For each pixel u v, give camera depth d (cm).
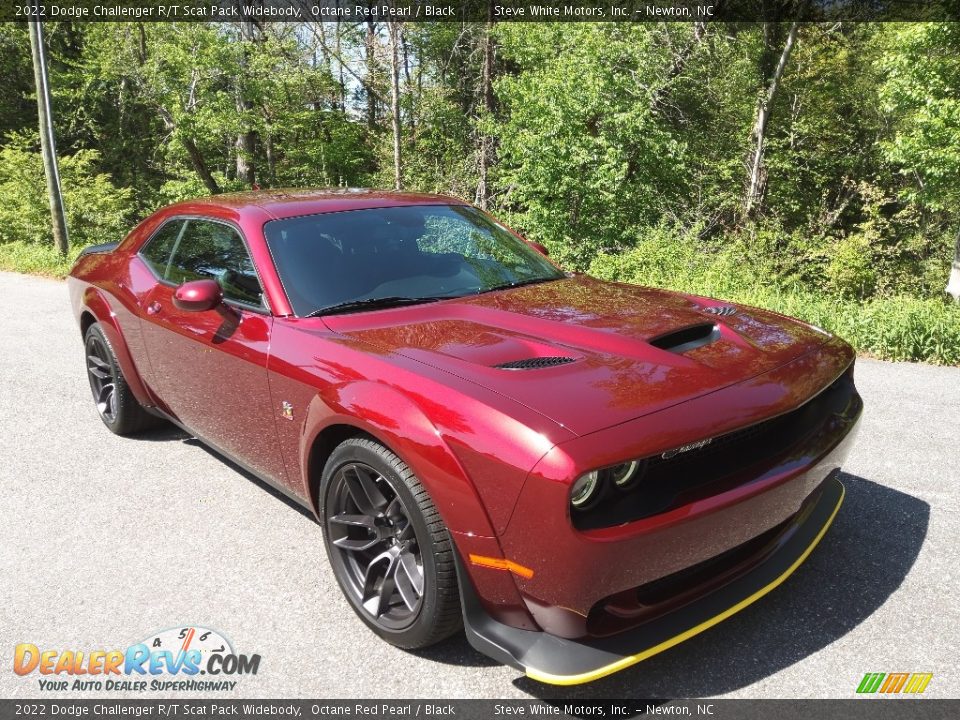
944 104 1284
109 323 418
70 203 2002
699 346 256
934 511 335
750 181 2233
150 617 273
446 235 355
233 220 338
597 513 196
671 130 1741
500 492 199
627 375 224
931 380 561
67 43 2898
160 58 2377
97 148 3045
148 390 413
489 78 2352
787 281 1145
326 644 255
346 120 2975
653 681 229
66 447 447
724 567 234
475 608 220
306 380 265
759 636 249
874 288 1335
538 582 200
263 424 301
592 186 1593
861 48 2456
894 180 2395
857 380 564
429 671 240
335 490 259
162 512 357
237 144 2850
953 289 1494
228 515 354
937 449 411
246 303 312
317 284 304
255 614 273
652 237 1243
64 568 308
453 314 290
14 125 2914
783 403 226
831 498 288
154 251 407
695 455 218
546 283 343
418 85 2702
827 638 246
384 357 247
